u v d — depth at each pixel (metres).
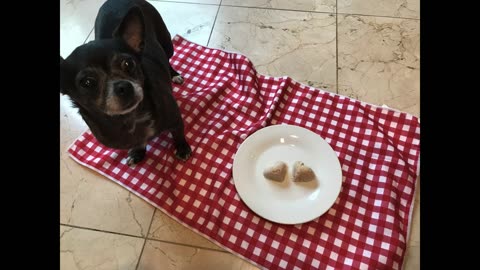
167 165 0.65
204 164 0.65
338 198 0.60
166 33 0.71
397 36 0.84
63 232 0.59
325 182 0.60
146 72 0.54
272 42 0.85
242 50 0.83
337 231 0.57
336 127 0.69
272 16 0.90
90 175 0.65
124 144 0.56
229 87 0.76
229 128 0.70
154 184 0.63
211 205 0.60
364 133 0.67
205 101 0.72
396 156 0.64
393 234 0.55
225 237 0.57
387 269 0.53
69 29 0.89
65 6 0.94
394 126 0.68
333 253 0.55
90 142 0.69
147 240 0.58
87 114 0.51
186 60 0.81
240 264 0.55
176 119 0.58
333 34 0.85
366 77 0.77
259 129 0.67
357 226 0.57
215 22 0.89
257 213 0.57
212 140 0.67
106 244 0.58
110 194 0.63
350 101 0.71
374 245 0.55
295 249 0.55
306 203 0.58
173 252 0.57
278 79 0.76
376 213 0.58
